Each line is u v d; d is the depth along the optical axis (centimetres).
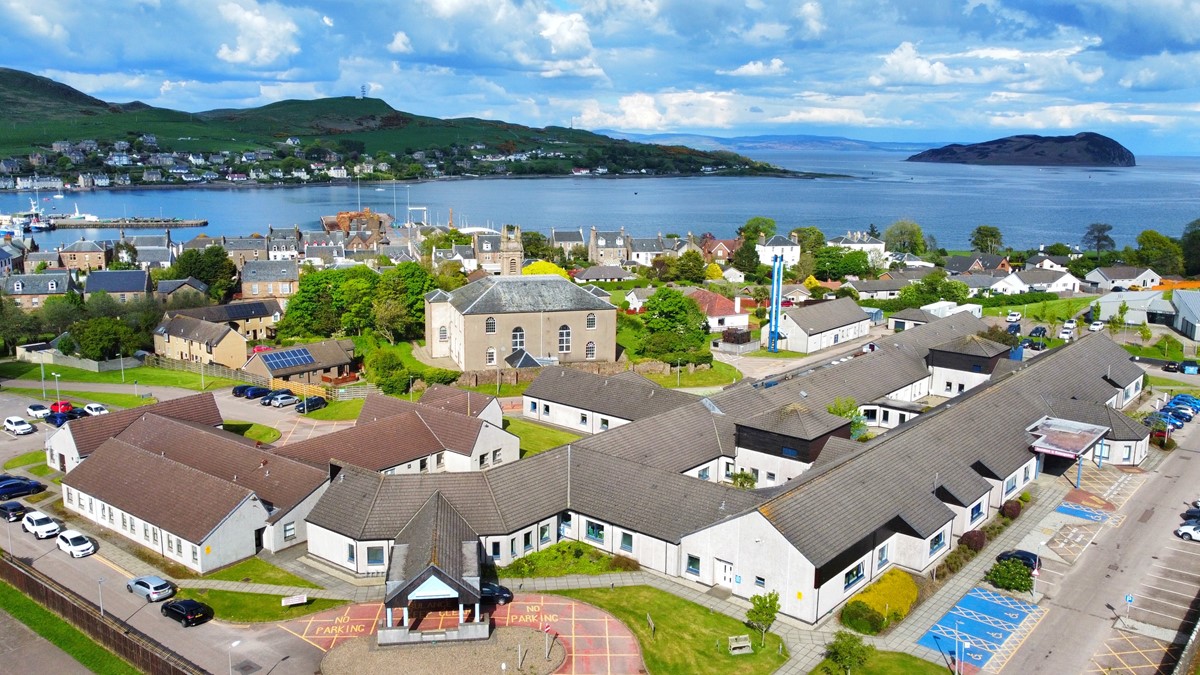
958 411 8006
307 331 14738
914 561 6178
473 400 9106
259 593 5847
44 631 5450
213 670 4891
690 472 7694
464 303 12331
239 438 7962
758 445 7844
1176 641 5334
